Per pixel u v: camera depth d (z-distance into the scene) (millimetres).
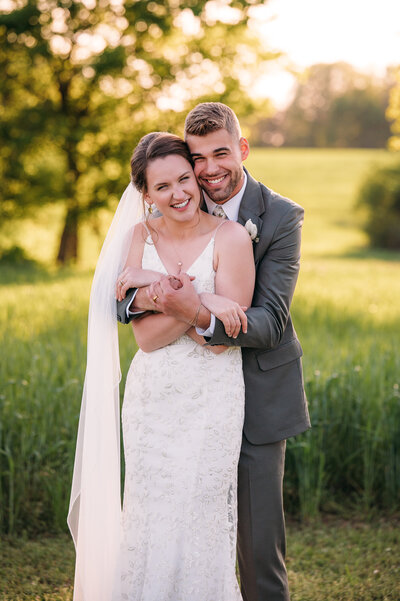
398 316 9156
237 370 2506
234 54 15391
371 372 4441
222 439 2436
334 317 8617
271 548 2564
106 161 15914
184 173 2373
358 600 3027
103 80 15070
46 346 5324
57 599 3031
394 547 3545
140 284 2449
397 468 4051
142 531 2447
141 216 2631
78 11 14711
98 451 2605
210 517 2432
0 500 3699
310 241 26828
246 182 2576
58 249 17219
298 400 2631
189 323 2352
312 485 3988
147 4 14516
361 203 26703
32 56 14422
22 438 3807
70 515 2717
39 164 16016
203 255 2449
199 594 2404
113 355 2627
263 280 2525
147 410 2459
